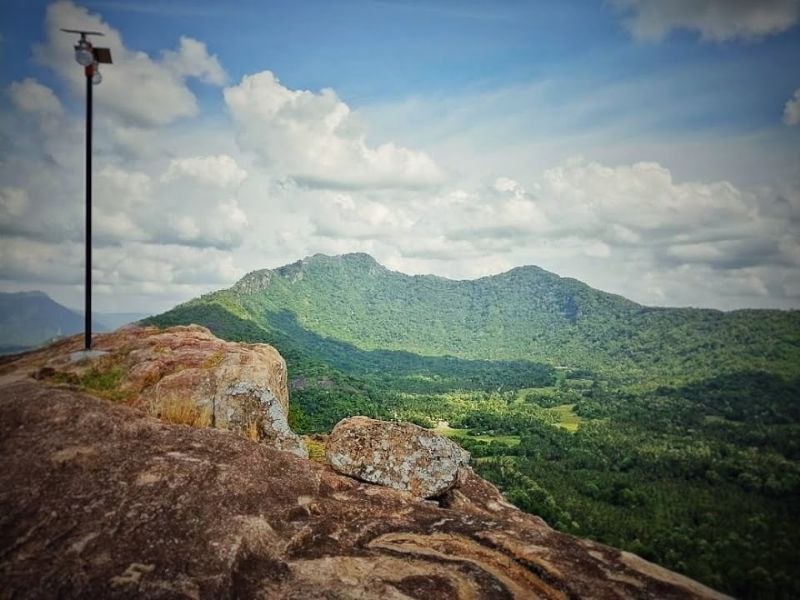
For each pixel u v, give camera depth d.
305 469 11.57
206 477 9.68
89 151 13.78
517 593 8.37
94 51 13.34
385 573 8.47
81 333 17.44
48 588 6.84
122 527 8.09
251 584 7.68
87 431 10.20
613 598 8.21
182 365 14.84
